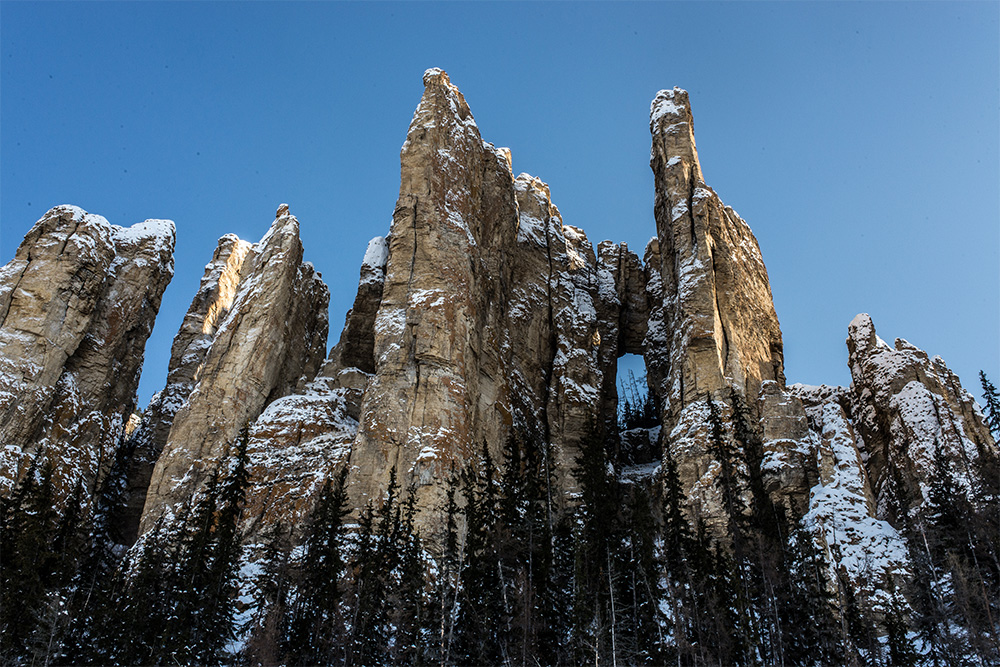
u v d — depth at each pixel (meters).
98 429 72.88
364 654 43.38
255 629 46.28
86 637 45.97
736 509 51.34
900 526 56.16
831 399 72.19
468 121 82.56
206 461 66.19
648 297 101.00
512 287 83.75
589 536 48.56
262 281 77.88
